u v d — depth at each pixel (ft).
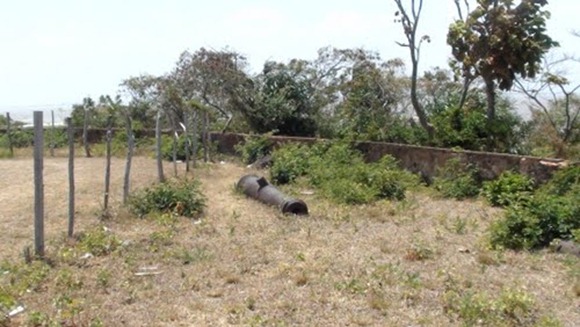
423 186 53.78
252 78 89.10
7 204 44.42
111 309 23.94
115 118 97.09
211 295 25.63
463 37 59.57
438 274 28.19
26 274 27.45
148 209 41.47
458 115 61.72
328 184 51.24
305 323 22.59
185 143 69.62
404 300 24.93
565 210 34.45
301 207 43.06
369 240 35.27
